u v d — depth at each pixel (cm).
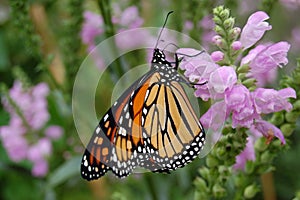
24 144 57
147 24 52
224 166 43
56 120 58
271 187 54
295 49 56
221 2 47
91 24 51
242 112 39
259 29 40
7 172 61
